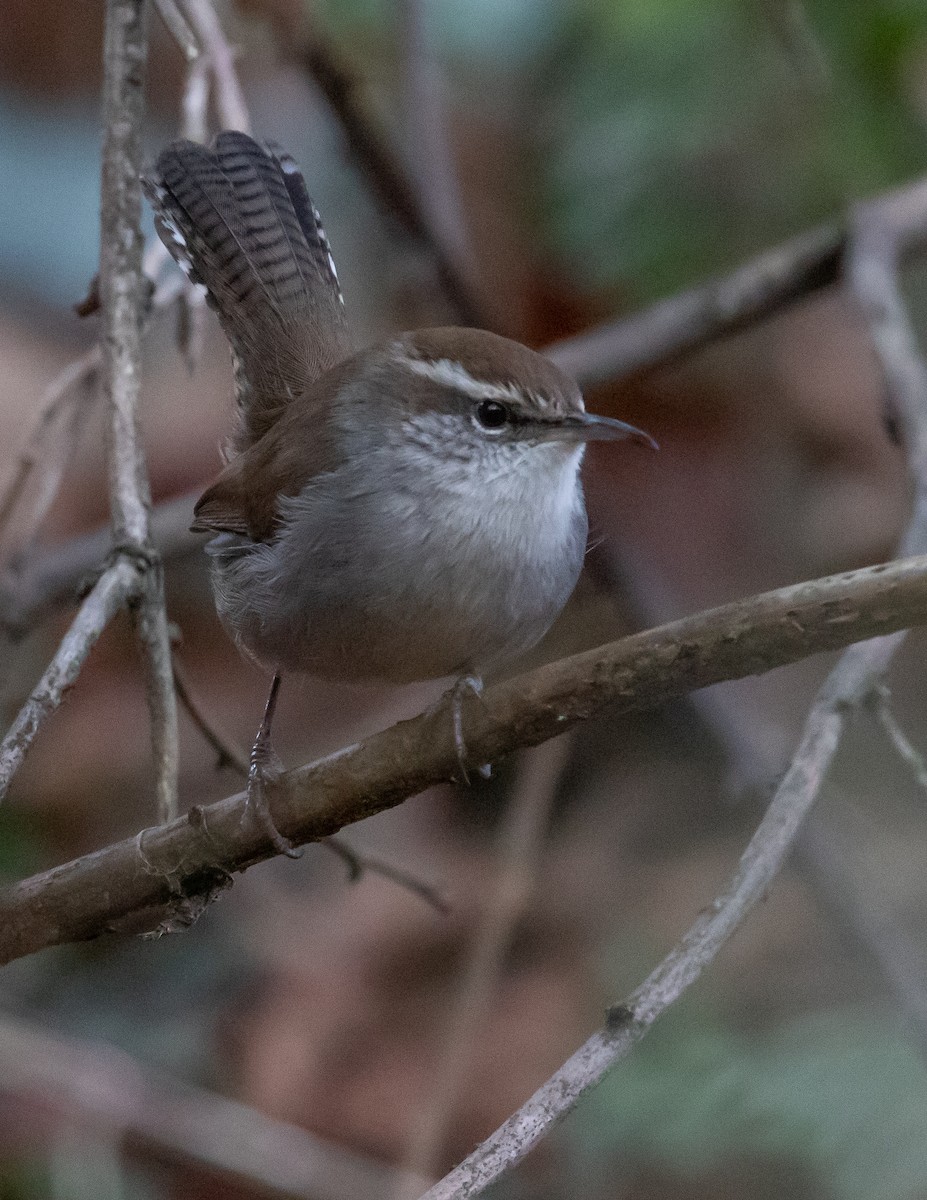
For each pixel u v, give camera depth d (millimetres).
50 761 12000
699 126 11656
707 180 11773
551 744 10219
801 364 13375
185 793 11898
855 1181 8352
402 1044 10297
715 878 10938
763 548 12539
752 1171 8875
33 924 6359
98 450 12820
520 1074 9875
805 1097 8797
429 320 12547
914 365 9375
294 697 12320
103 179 7785
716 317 10875
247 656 7980
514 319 13055
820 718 6723
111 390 7387
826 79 11008
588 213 11992
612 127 11859
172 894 6293
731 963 10102
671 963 5699
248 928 11250
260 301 8516
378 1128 9805
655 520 12609
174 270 10633
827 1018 9391
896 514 12555
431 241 11320
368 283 13641
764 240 11766
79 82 14141
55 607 10336
